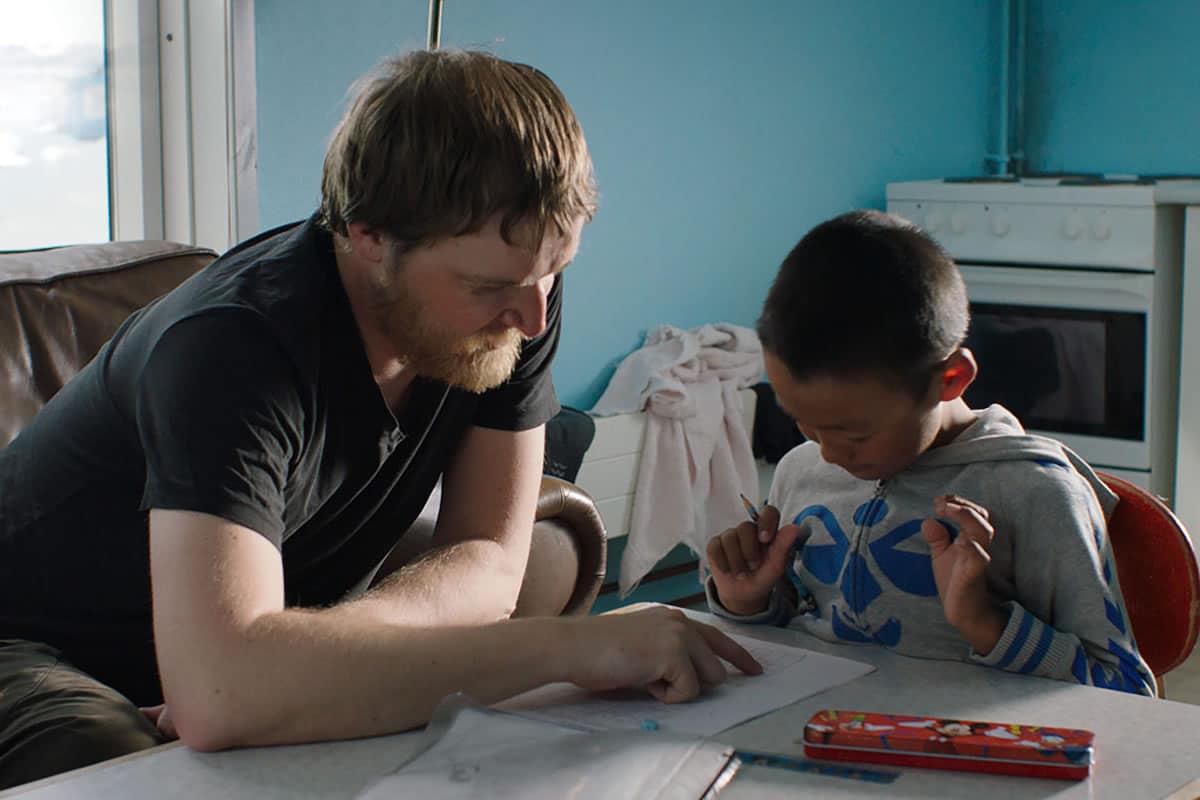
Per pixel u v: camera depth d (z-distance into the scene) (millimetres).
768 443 3375
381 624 1002
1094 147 4227
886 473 1179
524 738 885
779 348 1109
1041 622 1057
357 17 2777
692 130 3469
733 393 3301
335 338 1213
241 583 1005
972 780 820
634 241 3363
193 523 1024
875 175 4055
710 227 3564
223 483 1038
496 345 1178
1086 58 4211
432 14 1688
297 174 2732
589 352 3297
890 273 1086
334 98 2768
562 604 2025
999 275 3689
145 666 1396
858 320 1075
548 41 3096
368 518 1416
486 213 1075
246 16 2572
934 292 1098
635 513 3111
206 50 2588
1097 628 1079
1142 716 928
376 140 1106
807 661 1075
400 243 1116
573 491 2020
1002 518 1149
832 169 3906
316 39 2717
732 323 3678
